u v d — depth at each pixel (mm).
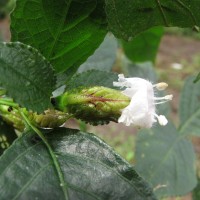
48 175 139
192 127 339
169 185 303
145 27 173
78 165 145
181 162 313
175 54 1480
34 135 151
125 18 168
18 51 141
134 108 143
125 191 142
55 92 181
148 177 306
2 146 183
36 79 144
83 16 167
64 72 176
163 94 298
